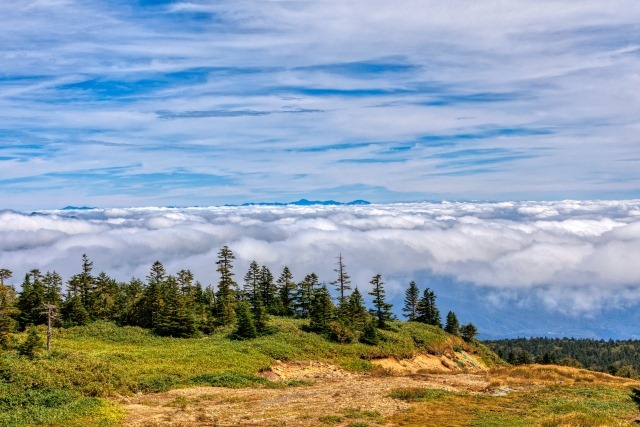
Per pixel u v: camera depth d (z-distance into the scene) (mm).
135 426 28094
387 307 90000
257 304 75562
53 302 81125
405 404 35250
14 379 34594
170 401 35906
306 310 99250
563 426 28000
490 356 103062
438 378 51188
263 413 31969
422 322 107688
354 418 30781
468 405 35344
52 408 30547
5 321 57625
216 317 87250
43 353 44688
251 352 58938
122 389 37906
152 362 50219
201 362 51844
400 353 75062
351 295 90500
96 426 27688
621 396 41062
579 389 43875
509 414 32656
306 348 66625
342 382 48000
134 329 77562
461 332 109375
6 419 28062
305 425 28797
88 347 62094
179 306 76812
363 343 75250
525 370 56250
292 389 43031
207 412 32188
